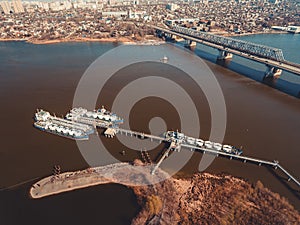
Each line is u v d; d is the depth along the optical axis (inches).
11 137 5036.9
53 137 5039.4
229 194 3710.6
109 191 3727.9
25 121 5605.3
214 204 3550.7
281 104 6619.1
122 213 3408.0
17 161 4372.5
